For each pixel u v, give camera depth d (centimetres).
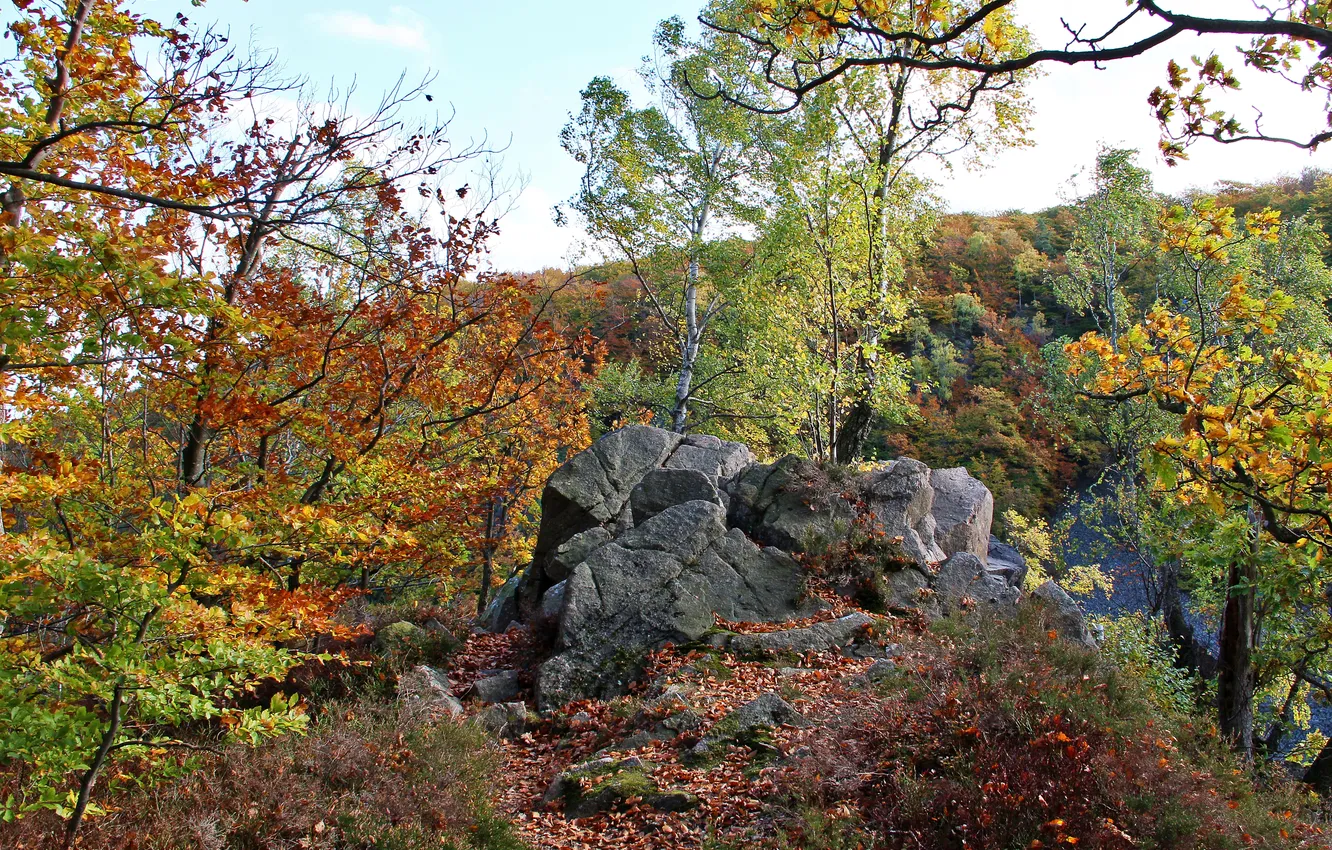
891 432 4094
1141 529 1989
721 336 2723
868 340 1936
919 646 948
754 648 1130
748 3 452
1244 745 1301
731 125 2292
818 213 1909
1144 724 724
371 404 1062
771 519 1459
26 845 541
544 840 753
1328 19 407
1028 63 368
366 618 1278
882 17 430
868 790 718
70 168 666
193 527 541
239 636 601
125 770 657
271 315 839
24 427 638
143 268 518
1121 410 2286
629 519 1497
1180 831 591
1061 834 583
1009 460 3781
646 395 2759
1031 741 672
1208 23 325
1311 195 4062
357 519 830
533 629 1289
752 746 852
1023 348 4531
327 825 673
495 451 1756
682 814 752
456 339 1339
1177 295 2422
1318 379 580
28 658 512
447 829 717
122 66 685
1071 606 1230
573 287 2830
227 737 729
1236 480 597
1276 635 1452
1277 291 682
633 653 1155
